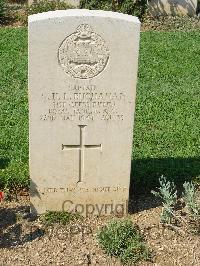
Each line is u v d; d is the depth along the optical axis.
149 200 1.70
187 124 2.18
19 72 2.63
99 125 1.50
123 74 1.44
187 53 2.99
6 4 3.76
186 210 1.60
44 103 1.45
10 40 3.04
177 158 1.89
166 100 2.38
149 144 2.01
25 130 2.06
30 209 1.60
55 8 3.62
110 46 1.40
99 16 1.37
